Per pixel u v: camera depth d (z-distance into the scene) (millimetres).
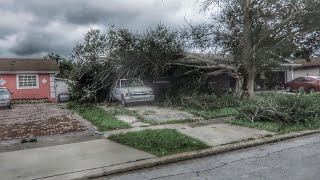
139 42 18453
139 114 15234
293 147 8953
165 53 18438
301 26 19016
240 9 19188
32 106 22359
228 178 6348
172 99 18625
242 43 19391
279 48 18500
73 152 8656
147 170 7309
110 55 19703
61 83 28359
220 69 19391
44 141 10180
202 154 8422
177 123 12953
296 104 12617
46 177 6758
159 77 19656
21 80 27016
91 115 15438
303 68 37219
